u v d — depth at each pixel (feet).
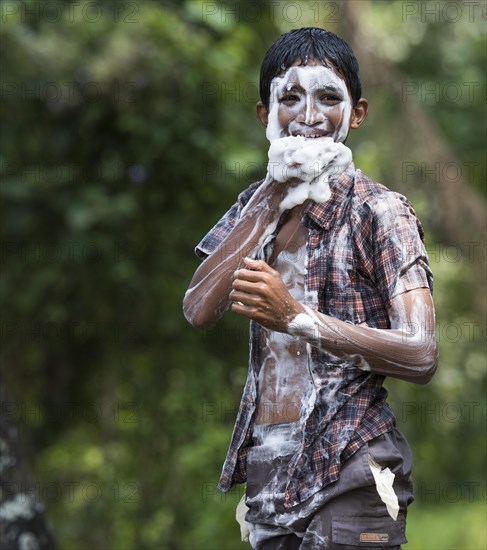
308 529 20.92
